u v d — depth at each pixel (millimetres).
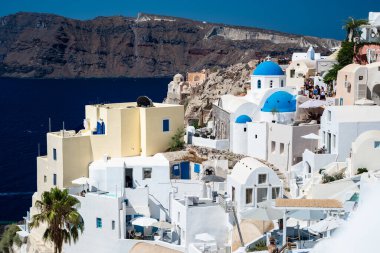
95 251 68375
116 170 73500
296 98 87812
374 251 32438
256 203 66625
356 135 71375
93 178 73875
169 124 81750
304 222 59688
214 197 68562
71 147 75625
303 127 79250
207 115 150000
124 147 79125
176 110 82125
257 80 94375
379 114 72562
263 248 52781
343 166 68625
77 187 73938
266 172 67062
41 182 80312
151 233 69250
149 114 79438
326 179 65438
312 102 86312
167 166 74750
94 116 81438
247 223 62219
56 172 76500
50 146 77438
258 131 83562
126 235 67938
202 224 64875
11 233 85812
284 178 76188
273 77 93812
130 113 79375
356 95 83875
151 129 79812
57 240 57969
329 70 107938
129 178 74625
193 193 73125
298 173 75625
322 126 76750
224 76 180500
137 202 71312
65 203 57844
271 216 55594
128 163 74625
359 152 64750
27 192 141750
